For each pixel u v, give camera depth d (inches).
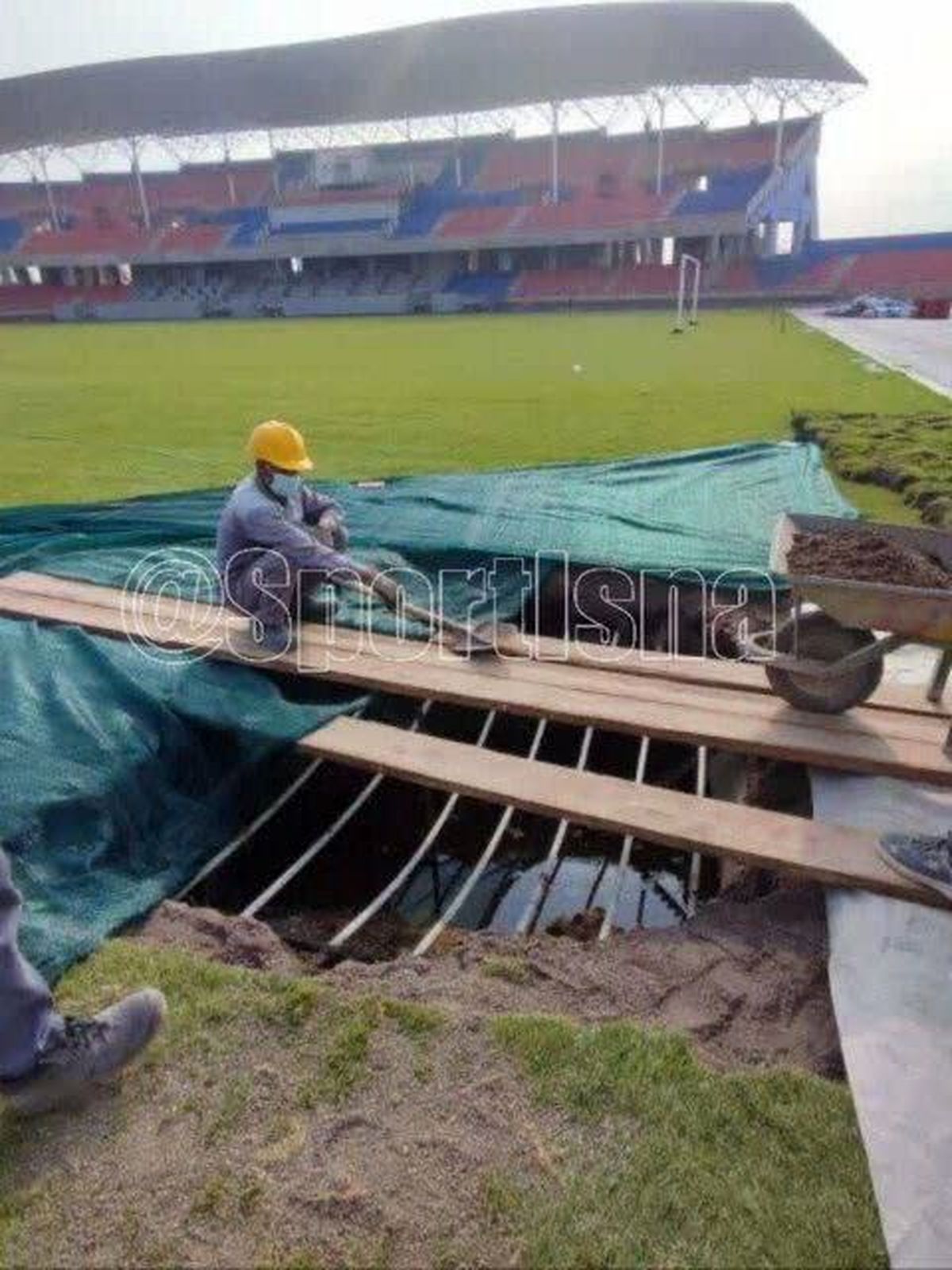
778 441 394.9
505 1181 79.7
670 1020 101.1
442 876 156.6
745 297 1823.3
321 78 2190.0
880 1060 91.4
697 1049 94.2
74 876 121.5
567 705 159.8
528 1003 103.0
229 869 150.4
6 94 2347.4
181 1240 75.7
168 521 265.9
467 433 481.1
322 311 2037.4
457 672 174.1
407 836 166.6
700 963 110.2
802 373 722.8
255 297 2106.3
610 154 2095.2
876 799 136.6
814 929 116.2
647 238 1897.1
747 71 1822.1
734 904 123.0
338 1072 90.7
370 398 630.5
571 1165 81.1
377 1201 78.1
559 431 482.0
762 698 161.2
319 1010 98.3
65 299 2187.5
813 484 301.6
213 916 120.7
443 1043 93.8
